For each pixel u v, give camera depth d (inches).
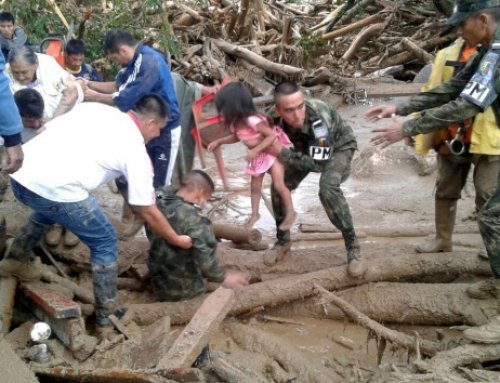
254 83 412.8
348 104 414.3
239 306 173.0
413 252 193.9
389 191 267.3
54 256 189.9
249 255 193.2
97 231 147.1
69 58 249.3
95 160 141.0
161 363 122.6
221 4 510.9
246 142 173.2
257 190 198.7
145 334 150.3
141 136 145.9
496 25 144.0
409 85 428.5
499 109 153.6
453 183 179.9
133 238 203.2
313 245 219.1
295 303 178.4
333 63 479.2
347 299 175.6
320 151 162.6
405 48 480.7
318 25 515.8
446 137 173.2
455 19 148.2
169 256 166.4
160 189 169.9
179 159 229.8
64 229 190.5
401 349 159.9
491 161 165.5
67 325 142.1
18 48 191.9
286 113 158.2
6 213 199.6
